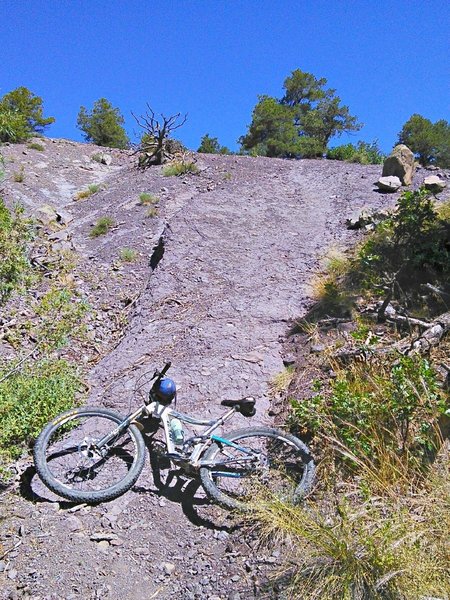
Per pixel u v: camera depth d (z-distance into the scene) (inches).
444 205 351.9
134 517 155.8
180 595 131.6
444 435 153.5
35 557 139.2
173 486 166.7
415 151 956.0
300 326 253.3
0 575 134.4
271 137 1024.9
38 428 185.6
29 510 156.5
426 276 257.8
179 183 546.0
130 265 378.0
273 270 325.1
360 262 282.0
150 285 315.6
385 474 144.3
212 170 597.3
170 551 145.6
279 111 1018.7
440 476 138.7
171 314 281.6
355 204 442.6
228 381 220.1
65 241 411.5
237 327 261.3
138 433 169.3
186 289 305.6
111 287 346.0
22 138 751.7
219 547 144.0
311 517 138.4
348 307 250.8
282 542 137.3
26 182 582.9
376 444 149.9
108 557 141.8
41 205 522.0
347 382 178.1
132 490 165.0
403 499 134.3
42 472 157.8
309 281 306.3
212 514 155.9
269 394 212.1
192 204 434.9
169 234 372.5
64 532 147.7
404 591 112.6
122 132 1052.5
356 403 157.9
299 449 159.8
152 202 489.1
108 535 147.9
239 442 176.7
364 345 195.2
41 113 1002.1
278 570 129.6
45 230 435.8
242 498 156.3
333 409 161.3
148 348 252.5
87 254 401.1
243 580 131.3
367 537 118.6
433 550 118.3
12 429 183.3
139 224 446.0
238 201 455.8
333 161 654.5
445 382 174.7
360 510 129.3
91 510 157.4
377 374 181.0
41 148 724.7
